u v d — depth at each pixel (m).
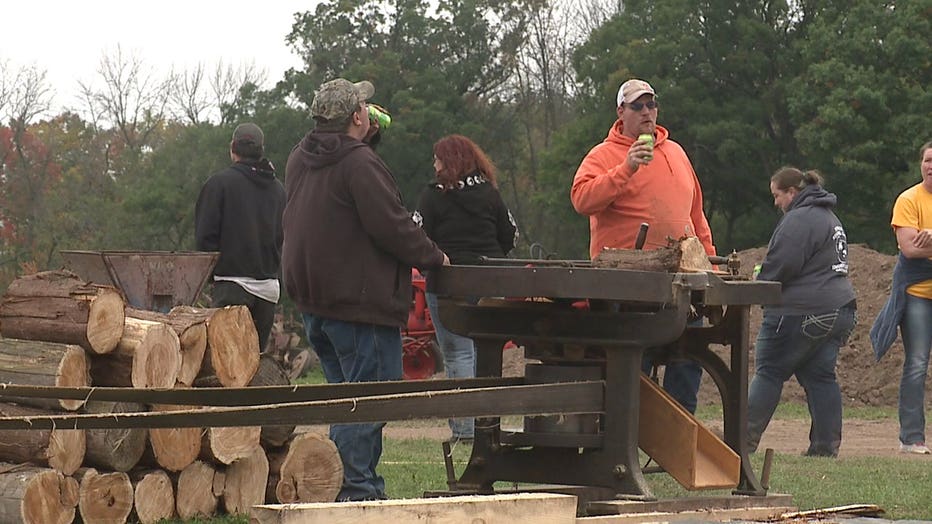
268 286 20.41
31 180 132.00
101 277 18.30
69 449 12.53
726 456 12.88
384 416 10.23
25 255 128.62
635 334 12.10
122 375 13.10
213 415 9.34
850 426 30.33
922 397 22.41
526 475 12.78
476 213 18.77
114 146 145.25
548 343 12.88
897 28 86.94
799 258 20.98
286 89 119.88
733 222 104.69
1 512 12.17
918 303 22.22
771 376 21.36
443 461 19.22
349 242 12.82
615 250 12.55
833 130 86.88
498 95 130.25
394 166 111.75
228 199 19.94
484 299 13.63
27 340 13.09
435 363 47.88
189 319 13.66
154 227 123.19
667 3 101.94
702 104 99.25
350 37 124.56
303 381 53.44
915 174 82.56
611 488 12.27
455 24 125.25
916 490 16.00
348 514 9.18
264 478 14.43
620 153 15.53
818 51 91.56
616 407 12.22
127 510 13.02
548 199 109.06
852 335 40.91
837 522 12.05
